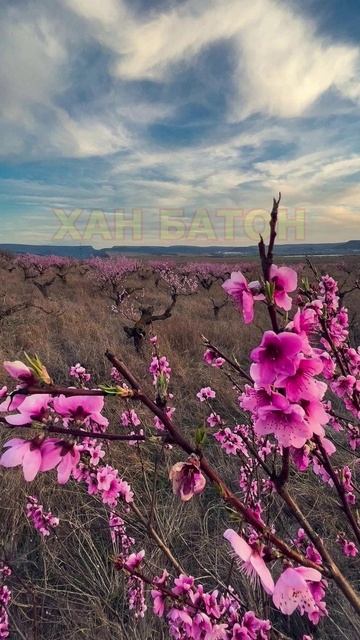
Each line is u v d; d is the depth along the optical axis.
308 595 0.86
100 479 1.46
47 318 9.70
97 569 2.64
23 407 0.88
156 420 2.41
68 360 6.86
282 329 0.92
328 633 2.36
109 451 3.55
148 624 2.32
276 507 3.19
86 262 34.91
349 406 1.60
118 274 24.11
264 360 0.84
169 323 9.09
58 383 5.91
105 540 3.03
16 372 0.82
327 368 1.21
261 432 0.87
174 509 3.28
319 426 0.87
